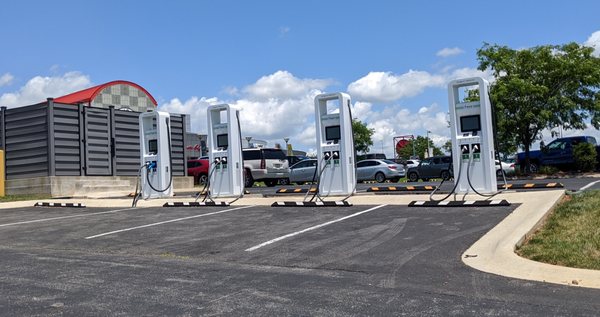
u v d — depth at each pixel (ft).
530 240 27.71
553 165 90.48
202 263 27.02
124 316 17.89
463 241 28.55
